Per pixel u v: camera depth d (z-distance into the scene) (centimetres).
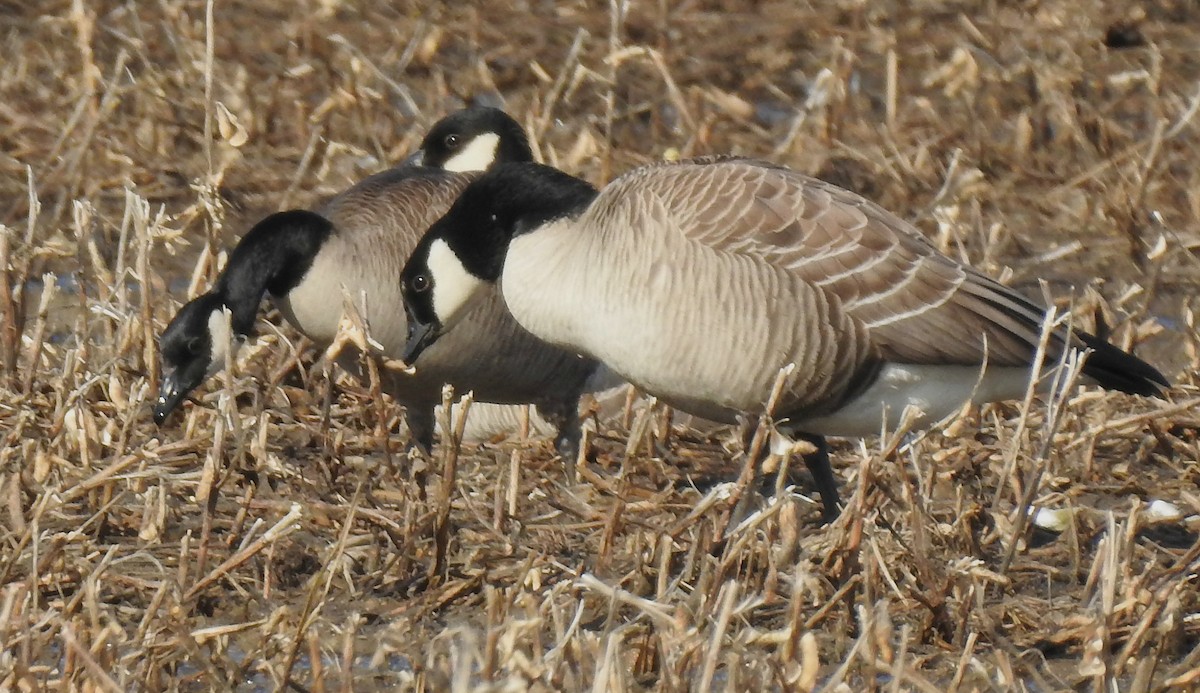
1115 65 2020
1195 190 1706
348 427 1293
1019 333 1088
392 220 1229
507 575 1038
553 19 2106
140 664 897
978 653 965
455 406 1283
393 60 1964
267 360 1361
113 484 1095
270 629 909
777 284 1052
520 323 1137
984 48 2048
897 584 1018
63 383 1178
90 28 1716
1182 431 1295
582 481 1224
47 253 1331
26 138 1762
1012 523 1068
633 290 1059
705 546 989
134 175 1698
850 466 1288
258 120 1789
